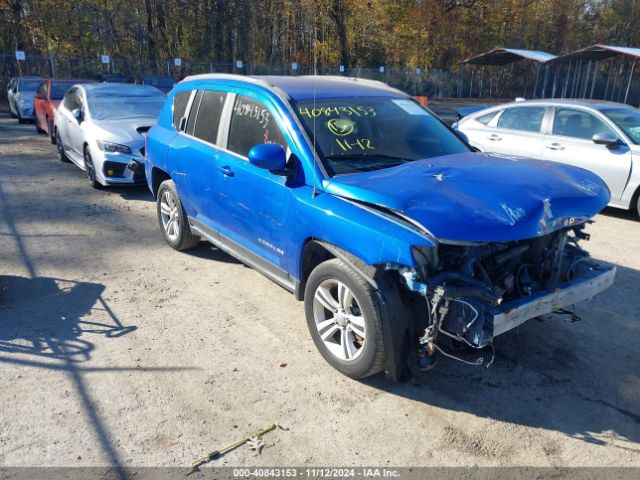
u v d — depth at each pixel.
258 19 38.59
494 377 3.73
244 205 4.49
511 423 3.27
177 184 5.63
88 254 6.11
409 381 3.67
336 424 3.25
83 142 9.06
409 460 2.96
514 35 49.16
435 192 3.27
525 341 4.20
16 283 5.28
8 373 3.74
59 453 3.00
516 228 3.06
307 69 40.09
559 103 8.34
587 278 3.68
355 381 3.68
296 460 2.96
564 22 50.50
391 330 3.28
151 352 4.03
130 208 8.07
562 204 3.30
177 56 36.09
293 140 4.01
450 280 3.16
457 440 3.12
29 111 18.67
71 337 4.25
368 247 3.22
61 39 32.31
